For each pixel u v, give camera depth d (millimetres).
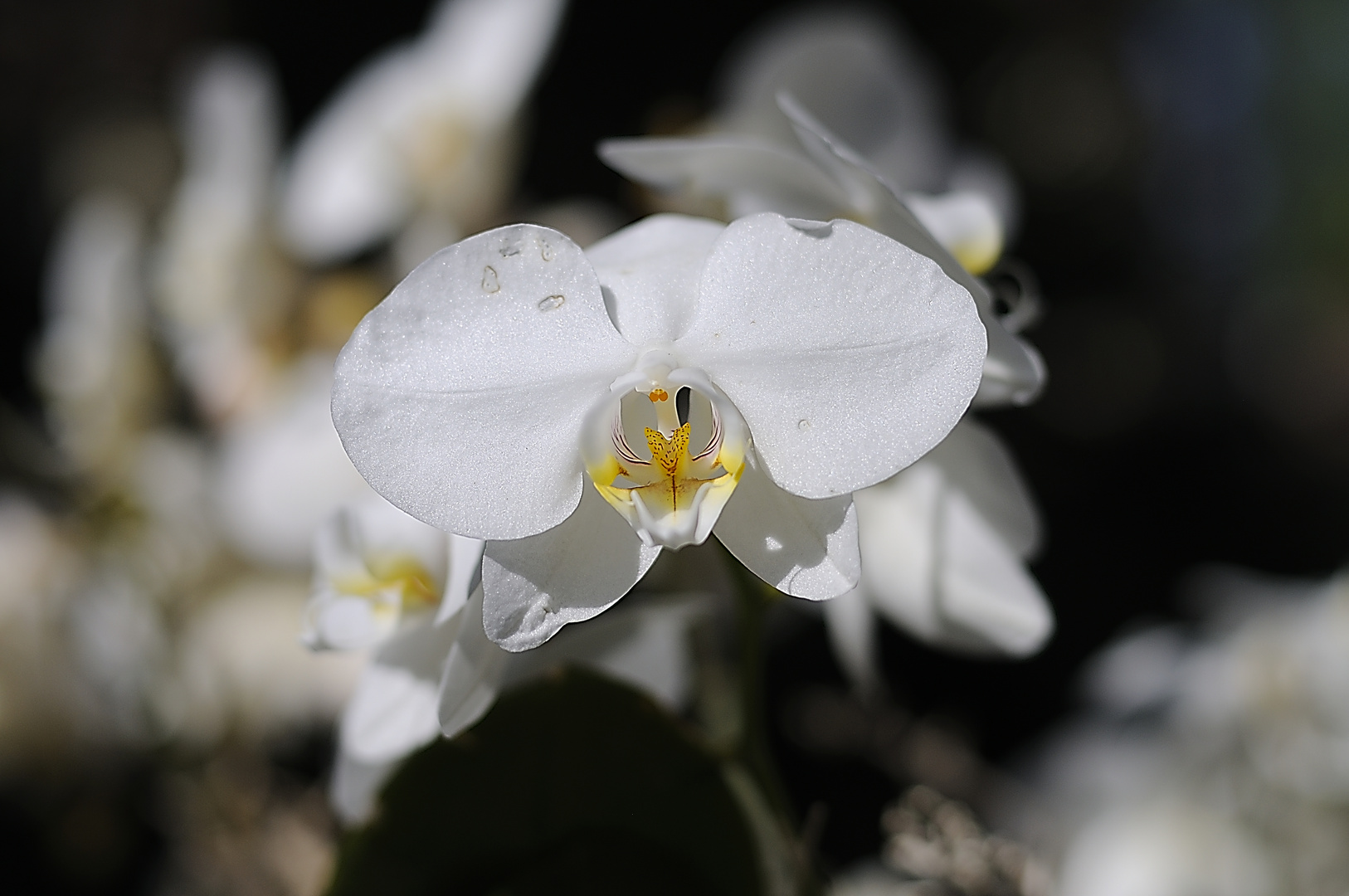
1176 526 2178
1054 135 2146
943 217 568
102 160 1734
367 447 489
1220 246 2893
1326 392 3242
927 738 690
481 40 949
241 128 990
